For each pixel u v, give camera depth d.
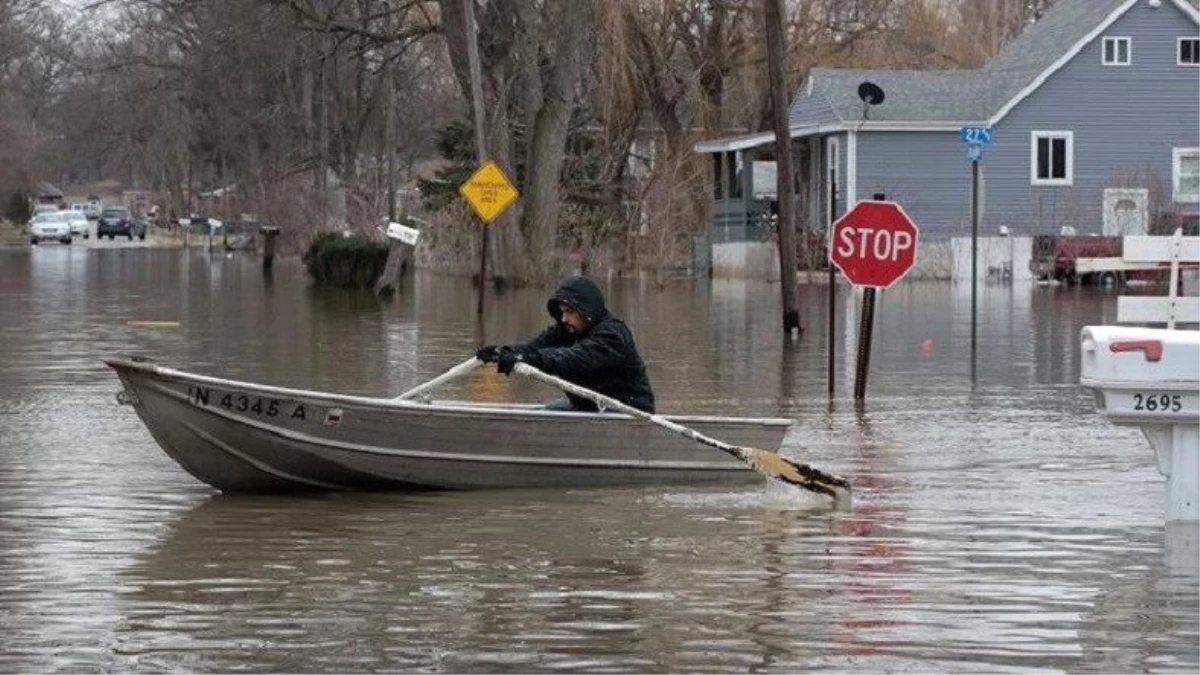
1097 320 87.06
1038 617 24.25
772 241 140.50
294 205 181.88
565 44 122.38
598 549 28.98
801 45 159.62
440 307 97.25
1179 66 145.88
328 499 33.84
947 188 145.25
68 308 96.62
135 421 45.97
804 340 74.50
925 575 26.91
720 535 30.23
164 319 87.50
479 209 87.94
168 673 21.53
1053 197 145.38
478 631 23.45
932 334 78.12
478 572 27.17
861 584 26.30
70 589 26.02
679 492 34.78
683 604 24.98
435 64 181.62
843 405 50.53
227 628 23.66
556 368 34.81
